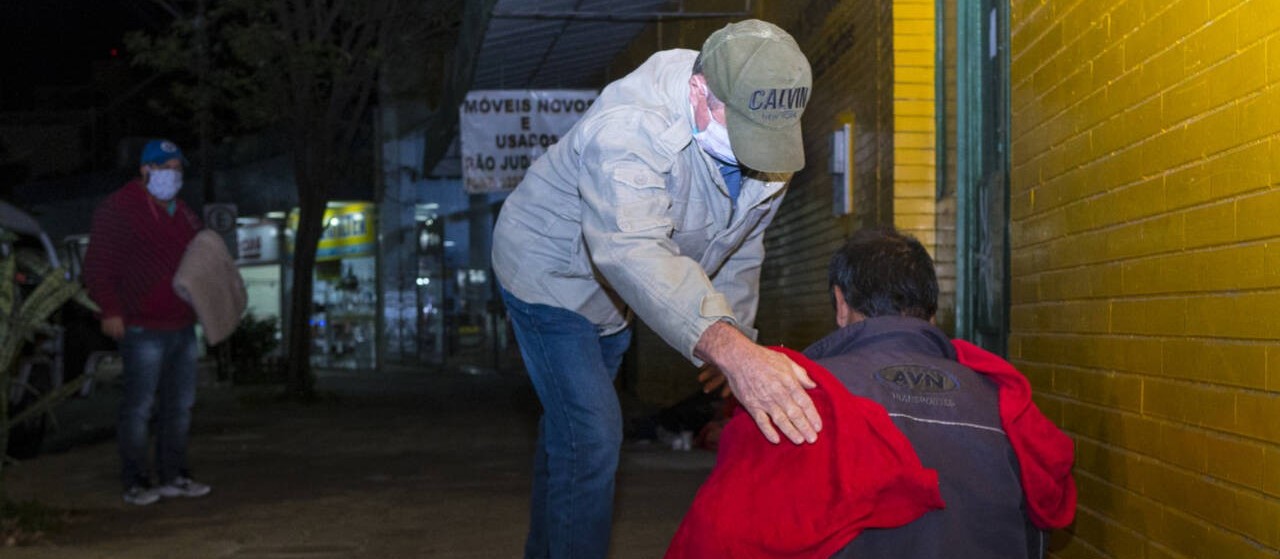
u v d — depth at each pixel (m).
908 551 2.27
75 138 41.53
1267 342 2.94
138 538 6.55
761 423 2.30
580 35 12.58
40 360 10.15
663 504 7.54
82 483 8.73
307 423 14.03
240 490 8.37
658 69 3.16
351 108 29.97
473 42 11.54
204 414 15.56
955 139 6.85
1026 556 2.34
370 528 6.85
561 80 15.69
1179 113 3.41
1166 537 3.52
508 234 3.79
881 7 7.43
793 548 2.21
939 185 7.16
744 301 3.94
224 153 33.19
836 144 8.28
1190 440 3.36
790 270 9.88
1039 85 4.64
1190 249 3.35
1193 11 3.32
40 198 35.56
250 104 18.98
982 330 6.52
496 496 8.03
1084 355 4.16
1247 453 3.04
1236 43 3.08
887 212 7.35
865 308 2.63
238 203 32.59
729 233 3.44
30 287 10.47
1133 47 3.72
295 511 7.45
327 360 33.09
